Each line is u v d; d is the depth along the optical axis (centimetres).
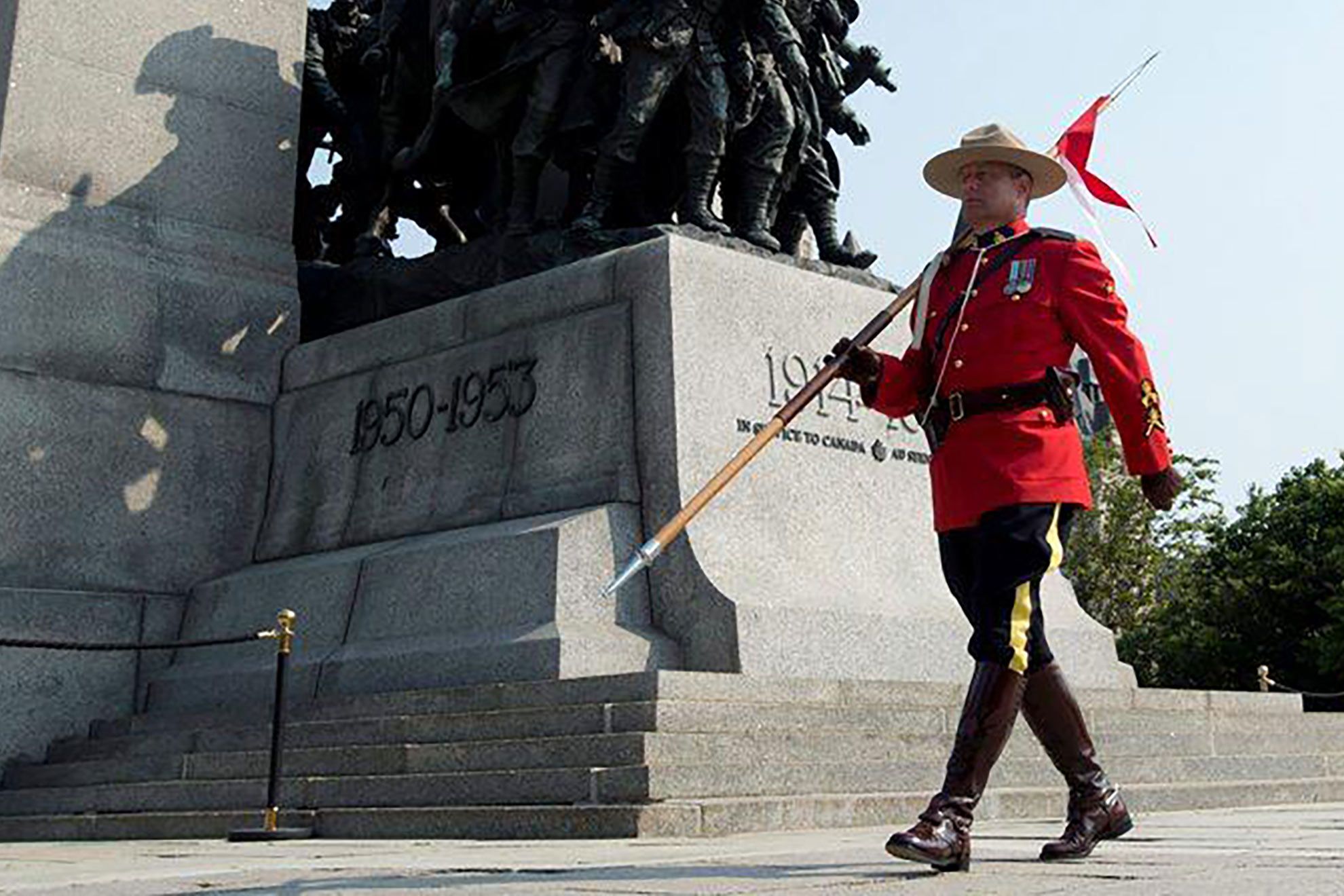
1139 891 375
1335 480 4647
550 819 777
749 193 1491
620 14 1475
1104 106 630
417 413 1427
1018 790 912
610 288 1286
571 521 1172
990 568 513
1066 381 529
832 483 1291
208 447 1569
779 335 1307
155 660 1483
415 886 433
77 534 1477
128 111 1620
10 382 1473
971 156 559
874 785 891
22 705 1405
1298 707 1392
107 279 1551
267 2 1756
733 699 929
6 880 503
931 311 557
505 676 1114
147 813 1066
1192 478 4972
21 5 1571
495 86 1542
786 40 1495
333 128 1867
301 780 962
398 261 1634
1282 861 476
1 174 1528
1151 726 1173
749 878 445
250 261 1658
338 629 1309
